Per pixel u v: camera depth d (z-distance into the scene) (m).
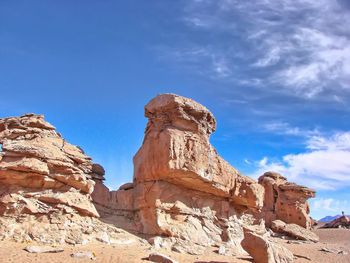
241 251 19.94
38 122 17.94
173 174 19.34
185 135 19.73
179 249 17.59
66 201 16.73
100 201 19.98
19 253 13.22
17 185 16.22
